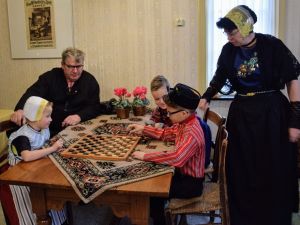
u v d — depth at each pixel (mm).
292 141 1872
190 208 1722
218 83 2178
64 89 2689
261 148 1894
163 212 1874
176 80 3223
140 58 3242
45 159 1618
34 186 1383
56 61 3389
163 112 2400
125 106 2580
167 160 1551
